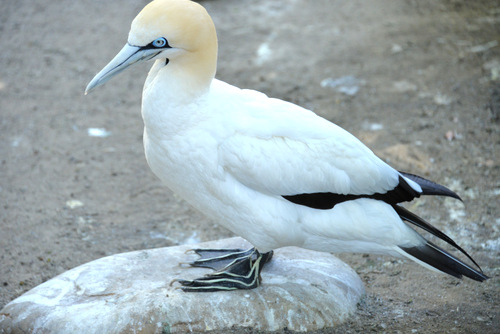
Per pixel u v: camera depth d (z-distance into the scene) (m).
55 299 7.86
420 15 19.30
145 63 17.53
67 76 16.67
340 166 7.39
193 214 11.59
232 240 9.31
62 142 13.85
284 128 7.31
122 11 20.42
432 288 9.05
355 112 14.48
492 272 9.40
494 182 11.79
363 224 7.49
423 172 12.16
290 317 7.73
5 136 14.03
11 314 7.75
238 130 7.19
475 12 19.23
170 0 7.03
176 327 7.45
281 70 16.58
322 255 9.02
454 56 16.62
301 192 7.36
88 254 10.39
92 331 7.29
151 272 8.40
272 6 20.55
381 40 17.81
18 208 11.63
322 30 18.73
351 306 8.25
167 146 7.29
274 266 8.64
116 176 12.73
